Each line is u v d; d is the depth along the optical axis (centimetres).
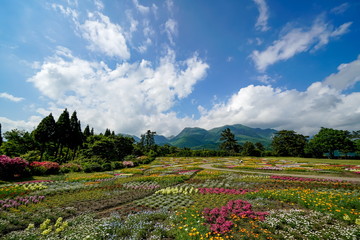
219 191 1232
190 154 7294
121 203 1046
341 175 1825
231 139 8125
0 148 3350
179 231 593
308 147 5325
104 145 3862
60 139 3878
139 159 4438
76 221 727
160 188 1455
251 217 693
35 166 2130
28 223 715
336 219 616
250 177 1828
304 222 604
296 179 1600
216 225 620
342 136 4669
